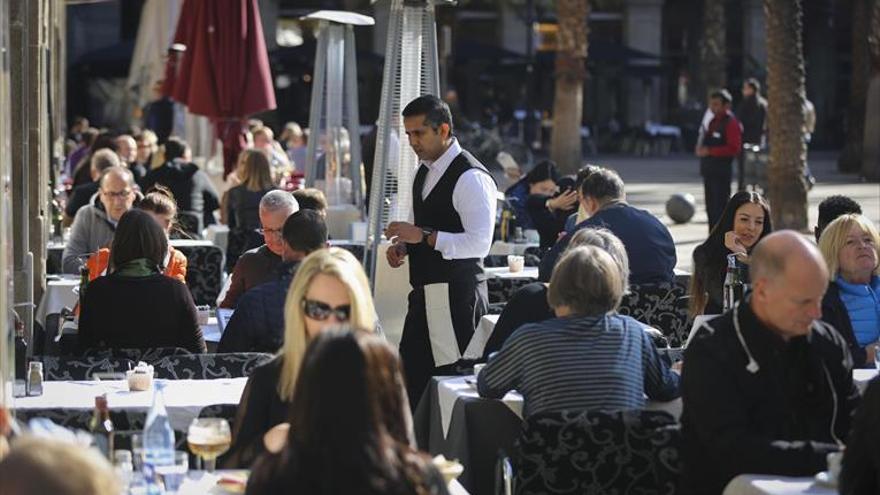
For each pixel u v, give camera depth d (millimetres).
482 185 23625
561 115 88188
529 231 36844
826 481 14297
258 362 19297
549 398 17125
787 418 15234
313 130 43312
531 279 29984
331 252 14586
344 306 14297
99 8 119750
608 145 138375
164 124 64500
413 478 10430
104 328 20906
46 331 25953
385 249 28234
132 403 17484
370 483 10289
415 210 24125
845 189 84125
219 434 14391
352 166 42625
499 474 16422
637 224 26344
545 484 16047
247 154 38344
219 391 18250
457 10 124875
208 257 33031
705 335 15344
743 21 144125
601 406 17109
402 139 29547
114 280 20984
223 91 43969
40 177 31844
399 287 28125
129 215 21188
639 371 17469
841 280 21906
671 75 148125
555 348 17219
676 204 66062
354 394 10445
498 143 102875
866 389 13688
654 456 15859
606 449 16000
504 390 17562
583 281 17391
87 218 31516
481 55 126000
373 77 126250
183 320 21172
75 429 16500
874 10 89625
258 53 44406
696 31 144000
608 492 16094
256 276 25344
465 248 23516
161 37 64375
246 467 14805
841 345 15680
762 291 15102
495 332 20625
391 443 10547
